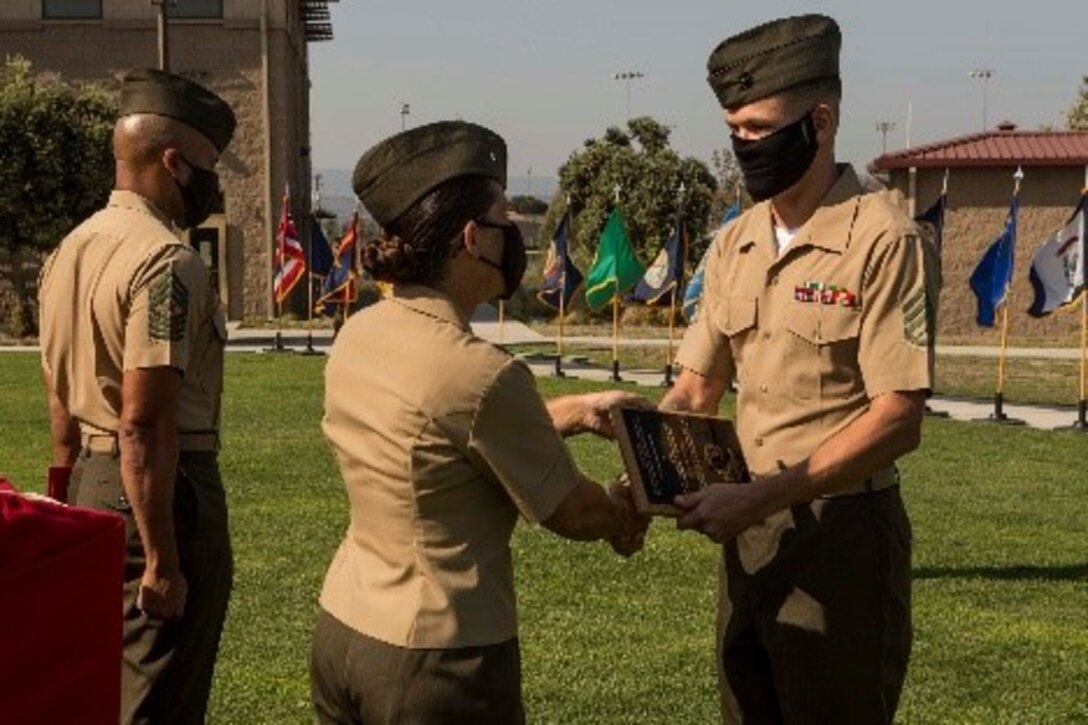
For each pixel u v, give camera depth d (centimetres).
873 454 300
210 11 3394
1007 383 2147
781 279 321
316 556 816
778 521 319
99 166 2816
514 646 265
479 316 3453
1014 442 1424
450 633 254
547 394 1828
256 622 671
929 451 1341
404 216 263
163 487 342
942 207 1689
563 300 2092
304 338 2844
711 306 342
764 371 323
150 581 345
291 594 726
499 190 268
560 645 636
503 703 259
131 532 354
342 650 262
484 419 254
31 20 3362
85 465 360
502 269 269
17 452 1244
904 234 307
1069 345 2902
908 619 328
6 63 3147
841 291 310
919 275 305
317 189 4266
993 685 586
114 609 273
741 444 327
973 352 2708
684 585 754
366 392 262
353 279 2214
